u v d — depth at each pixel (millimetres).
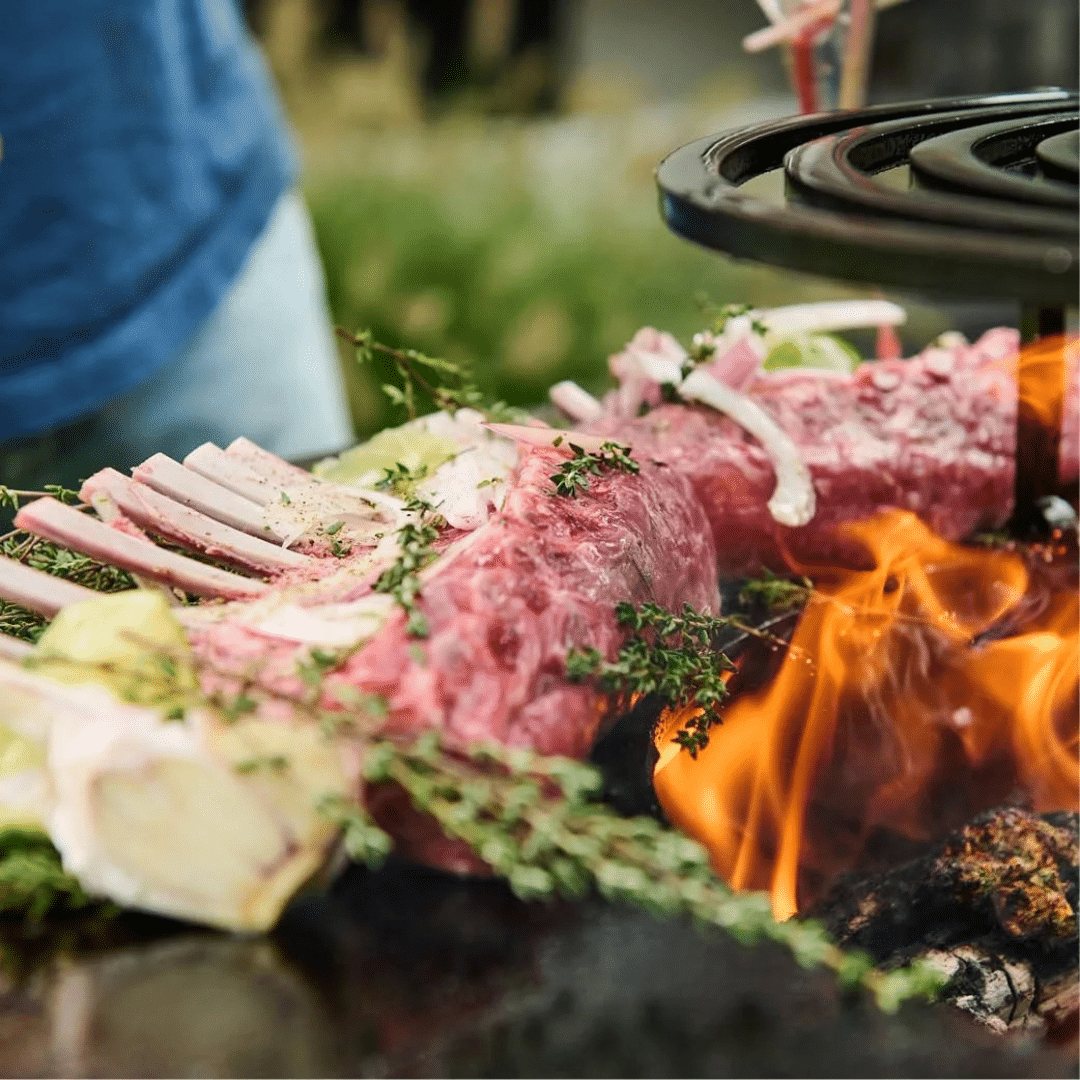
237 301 1210
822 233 689
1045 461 875
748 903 665
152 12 1085
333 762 680
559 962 681
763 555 885
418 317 1969
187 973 675
